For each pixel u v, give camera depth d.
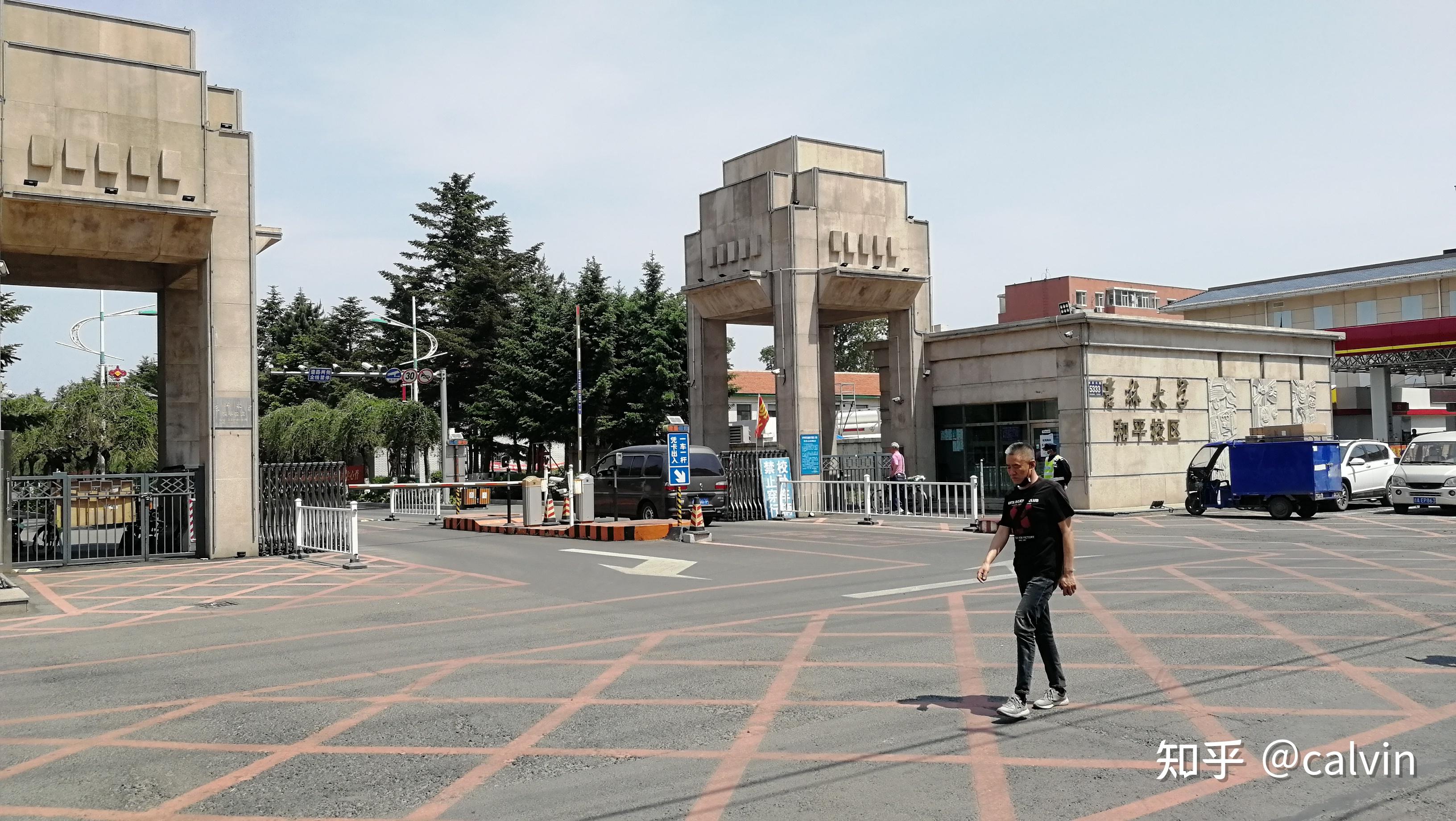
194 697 8.07
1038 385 27.42
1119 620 10.41
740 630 10.42
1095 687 7.65
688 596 13.11
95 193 17.62
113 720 7.41
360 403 48.22
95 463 35.09
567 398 46.78
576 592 13.73
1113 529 21.69
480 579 15.42
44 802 5.64
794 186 29.11
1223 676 7.88
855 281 28.56
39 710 7.75
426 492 35.78
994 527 21.14
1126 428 27.12
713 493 24.75
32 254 18.86
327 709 7.58
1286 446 23.19
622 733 6.75
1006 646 9.29
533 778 5.86
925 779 5.66
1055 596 12.20
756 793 5.50
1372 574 13.44
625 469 25.75
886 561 16.44
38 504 19.42
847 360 80.50
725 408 31.52
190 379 22.48
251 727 7.14
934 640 9.64
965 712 7.05
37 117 17.27
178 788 5.85
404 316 61.75
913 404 30.31
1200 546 17.73
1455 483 23.62
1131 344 27.44
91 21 18.69
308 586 14.99
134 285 21.62
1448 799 5.22
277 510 20.33
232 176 19.30
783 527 23.80
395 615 12.12
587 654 9.44
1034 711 6.99
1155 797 5.31
